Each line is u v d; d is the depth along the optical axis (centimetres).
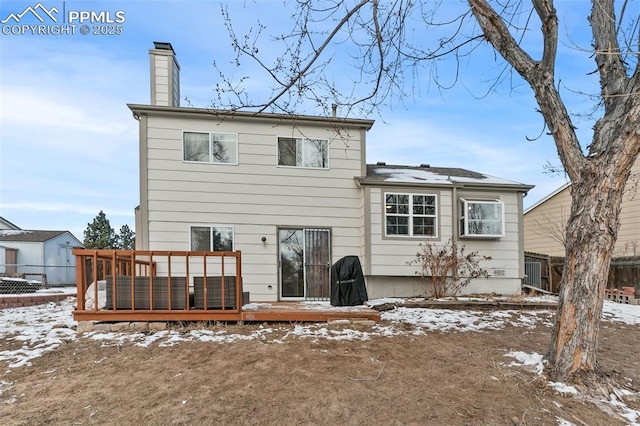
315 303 799
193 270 898
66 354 451
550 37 379
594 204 366
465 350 483
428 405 333
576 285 374
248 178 942
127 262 715
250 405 328
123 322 550
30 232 2522
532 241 1672
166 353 452
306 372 396
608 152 362
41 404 331
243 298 706
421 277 962
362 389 360
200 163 920
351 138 995
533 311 758
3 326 583
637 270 1039
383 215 948
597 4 415
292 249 956
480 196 1002
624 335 603
